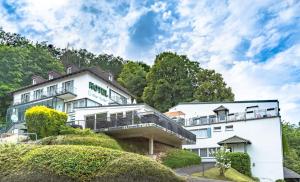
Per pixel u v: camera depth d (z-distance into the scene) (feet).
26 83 214.90
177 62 235.61
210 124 159.74
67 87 159.53
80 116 112.98
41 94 168.76
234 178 95.61
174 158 98.32
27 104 163.94
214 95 212.43
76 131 90.99
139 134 99.30
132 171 47.29
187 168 98.68
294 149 213.25
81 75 156.66
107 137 91.30
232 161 136.36
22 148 55.36
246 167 136.05
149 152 101.50
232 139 147.84
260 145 145.38
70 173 47.85
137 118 94.48
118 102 173.47
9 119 166.40
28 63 227.20
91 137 84.53
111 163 48.16
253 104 161.68
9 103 196.13
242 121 152.05
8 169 51.06
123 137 101.04
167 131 100.42
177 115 169.68
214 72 226.17
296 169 179.52
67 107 155.84
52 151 51.24
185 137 116.98
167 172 49.57
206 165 110.73
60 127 93.91
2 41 271.49
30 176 48.80
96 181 47.03
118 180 46.73
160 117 97.81
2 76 204.85
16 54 218.38
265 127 146.51
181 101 220.23
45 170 48.73
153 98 224.33
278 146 142.00
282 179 135.95
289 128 243.40
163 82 226.17
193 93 223.10
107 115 109.09
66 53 322.34
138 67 271.28
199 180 69.82
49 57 245.86
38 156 50.85
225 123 155.94
